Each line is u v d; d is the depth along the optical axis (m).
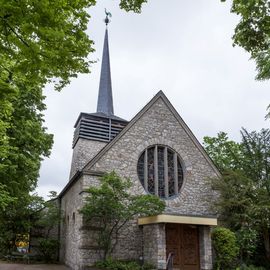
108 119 24.56
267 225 17.77
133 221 16.69
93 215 15.27
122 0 6.43
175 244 16.12
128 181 15.87
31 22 4.47
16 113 15.68
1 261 20.09
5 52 5.09
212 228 17.67
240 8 6.48
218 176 20.09
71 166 25.33
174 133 19.72
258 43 6.97
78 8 5.07
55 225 23.69
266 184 19.92
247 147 21.66
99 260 15.34
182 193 18.80
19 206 22.17
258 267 17.17
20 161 15.12
